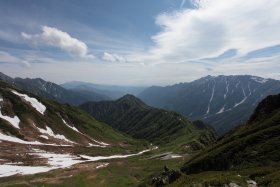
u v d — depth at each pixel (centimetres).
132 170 11606
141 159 15112
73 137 19412
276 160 6956
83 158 14100
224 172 7106
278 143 7562
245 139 8388
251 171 6475
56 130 18750
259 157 7325
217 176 6303
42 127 18075
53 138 17400
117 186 8994
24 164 10944
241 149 8069
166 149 19000
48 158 12606
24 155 12425
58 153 14362
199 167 8500
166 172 7700
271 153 7288
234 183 5334
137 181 9619
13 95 19300
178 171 7331
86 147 17675
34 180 8756
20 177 8888
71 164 12031
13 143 14200
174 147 19438
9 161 11069
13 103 18388
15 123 16762
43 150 14275
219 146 9575
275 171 6041
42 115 19550
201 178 6500
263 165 6938
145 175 10744
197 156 10088
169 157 14775
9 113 17275
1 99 17975
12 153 12356
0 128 15362
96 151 17038
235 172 6750
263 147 7656
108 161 13812
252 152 7662
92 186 8806
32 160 11775
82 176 9738
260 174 6066
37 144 15300
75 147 16875
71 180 9100
